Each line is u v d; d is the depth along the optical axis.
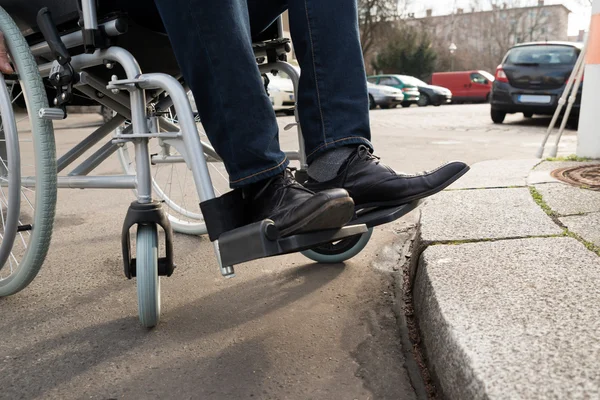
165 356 1.40
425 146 5.93
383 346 1.42
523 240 1.76
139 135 1.42
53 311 1.70
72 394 1.23
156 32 1.55
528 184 2.72
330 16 1.40
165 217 1.50
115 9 1.44
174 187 2.59
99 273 2.05
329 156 1.46
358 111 1.46
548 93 8.42
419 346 1.42
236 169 1.27
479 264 1.54
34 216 1.60
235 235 1.21
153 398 1.21
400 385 1.24
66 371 1.33
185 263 2.14
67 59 1.45
